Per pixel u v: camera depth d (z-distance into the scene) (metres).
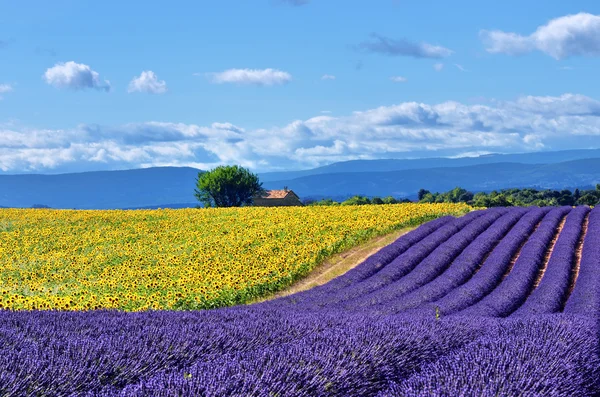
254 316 15.27
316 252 35.12
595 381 11.42
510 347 11.05
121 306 22.97
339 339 10.60
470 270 30.64
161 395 7.08
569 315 16.62
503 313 22.02
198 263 32.41
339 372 8.82
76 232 47.75
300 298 24.95
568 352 11.60
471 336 13.16
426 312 20.48
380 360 9.82
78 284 29.17
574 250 35.88
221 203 107.75
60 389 8.00
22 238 44.81
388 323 13.18
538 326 14.09
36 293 26.92
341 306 22.84
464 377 8.79
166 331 11.71
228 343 11.35
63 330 12.38
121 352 9.61
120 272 31.53
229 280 27.83
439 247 35.66
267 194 113.62
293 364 8.74
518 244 37.44
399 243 36.94
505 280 28.22
